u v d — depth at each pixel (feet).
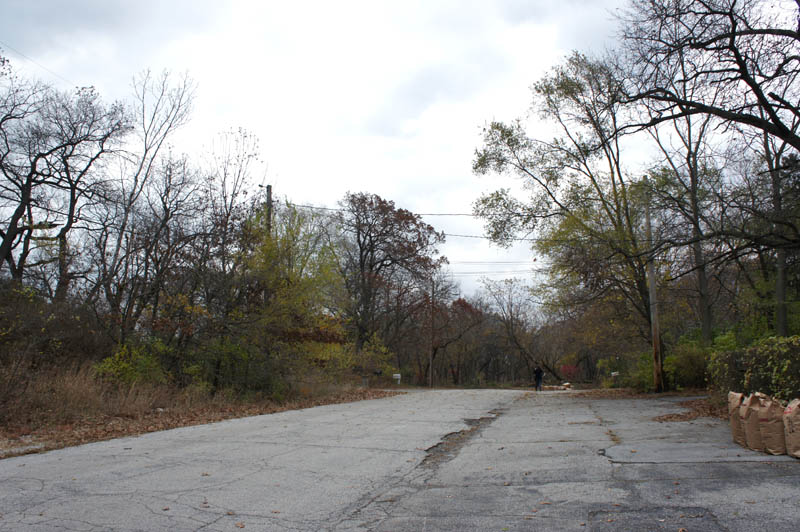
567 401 65.05
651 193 55.72
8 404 38.47
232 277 63.87
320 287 71.56
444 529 15.37
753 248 48.75
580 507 16.87
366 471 23.44
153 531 15.20
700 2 43.68
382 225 142.41
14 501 18.19
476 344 215.51
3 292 59.52
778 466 20.51
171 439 32.60
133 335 58.65
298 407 58.70
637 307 81.51
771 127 43.19
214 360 61.93
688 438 29.04
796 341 32.65
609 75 59.21
